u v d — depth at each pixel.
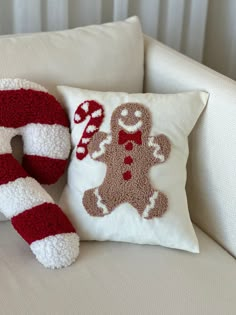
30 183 1.07
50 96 1.11
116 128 1.09
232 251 1.12
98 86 1.21
